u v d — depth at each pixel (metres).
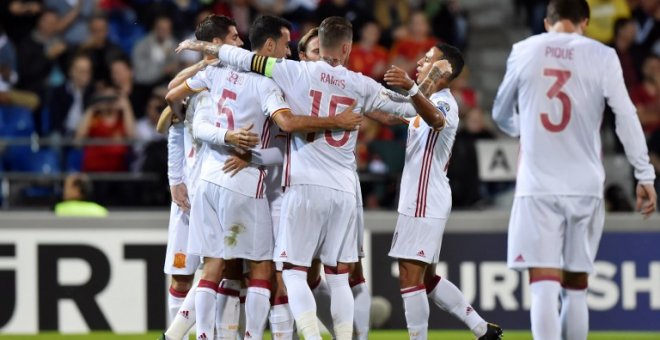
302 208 21.27
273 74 21.30
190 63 40.03
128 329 30.61
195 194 22.16
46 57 40.44
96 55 39.53
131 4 42.75
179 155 23.41
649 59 41.94
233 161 21.61
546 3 49.50
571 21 20.69
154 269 30.75
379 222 30.92
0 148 36.28
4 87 39.88
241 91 21.48
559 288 20.20
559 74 20.20
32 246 30.50
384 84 40.34
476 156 34.56
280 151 21.88
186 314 22.56
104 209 32.97
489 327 23.84
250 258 21.61
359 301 22.84
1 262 30.39
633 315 30.83
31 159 36.38
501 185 35.75
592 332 30.84
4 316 30.34
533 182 20.22
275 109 20.83
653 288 30.86
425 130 22.64
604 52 20.28
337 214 21.50
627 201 34.81
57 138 37.59
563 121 20.16
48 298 30.48
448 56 23.00
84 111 38.72
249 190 21.56
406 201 22.84
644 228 30.92
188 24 41.72
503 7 50.91
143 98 39.31
